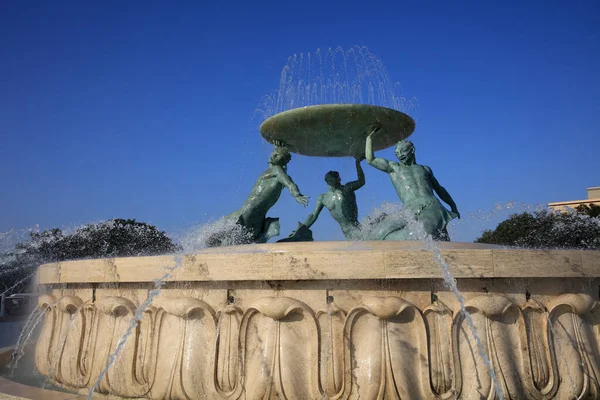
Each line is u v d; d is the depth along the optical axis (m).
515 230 25.91
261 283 5.21
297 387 4.86
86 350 6.07
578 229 23.91
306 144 9.27
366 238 8.21
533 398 4.86
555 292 5.17
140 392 5.44
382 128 8.62
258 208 8.84
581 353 5.06
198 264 5.39
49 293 7.29
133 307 5.78
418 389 4.78
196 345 5.23
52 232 23.48
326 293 5.05
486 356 4.84
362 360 4.84
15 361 8.09
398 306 4.82
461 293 5.01
